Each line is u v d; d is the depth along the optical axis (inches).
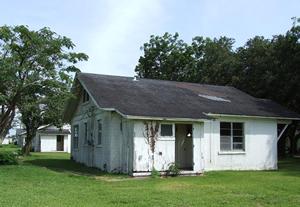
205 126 856.3
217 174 773.9
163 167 743.1
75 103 1069.8
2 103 906.7
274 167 925.8
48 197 455.2
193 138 775.7
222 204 423.8
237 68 1384.1
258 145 916.0
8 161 900.0
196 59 1817.2
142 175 724.7
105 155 814.5
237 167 884.6
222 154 870.4
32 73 895.7
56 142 2357.3
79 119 1042.7
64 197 458.9
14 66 858.8
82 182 619.5
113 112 783.7
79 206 402.9
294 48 1133.1
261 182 631.8
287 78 1141.1
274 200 450.6
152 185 589.9
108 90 833.5
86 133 973.8
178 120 749.9
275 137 943.0
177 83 1053.2
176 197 467.2
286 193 506.6
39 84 901.2
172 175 740.0
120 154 779.4
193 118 759.7
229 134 887.7
